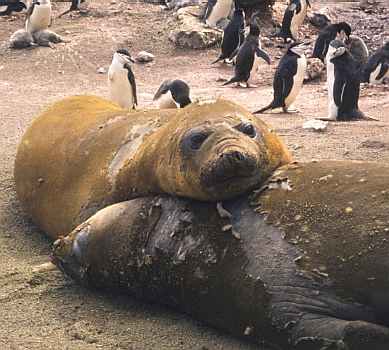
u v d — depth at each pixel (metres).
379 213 5.77
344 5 28.48
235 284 6.19
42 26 23.70
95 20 26.08
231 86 20.14
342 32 21.48
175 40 23.83
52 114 9.48
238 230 6.33
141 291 7.07
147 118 8.22
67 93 19.02
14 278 7.79
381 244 5.63
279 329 5.94
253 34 20.11
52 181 8.63
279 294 5.93
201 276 6.42
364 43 22.47
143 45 23.81
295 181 6.39
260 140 6.69
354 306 5.70
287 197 6.29
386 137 12.36
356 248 5.71
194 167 6.50
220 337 6.52
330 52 15.18
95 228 7.18
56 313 7.11
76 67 21.83
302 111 16.75
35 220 9.10
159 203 6.98
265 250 6.11
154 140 7.27
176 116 7.25
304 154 11.34
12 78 20.72
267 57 19.84
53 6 28.66
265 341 6.14
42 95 18.69
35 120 9.56
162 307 7.16
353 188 6.05
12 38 23.36
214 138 6.53
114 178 7.70
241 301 6.16
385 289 5.55
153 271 6.81
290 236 6.05
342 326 5.59
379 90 18.88
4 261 8.35
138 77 21.20
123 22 25.73
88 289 7.56
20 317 7.02
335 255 5.79
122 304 7.28
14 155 11.99
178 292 6.70
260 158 6.55
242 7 25.56
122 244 6.99
